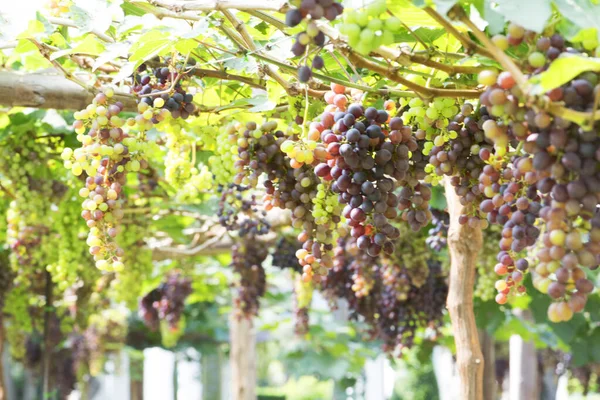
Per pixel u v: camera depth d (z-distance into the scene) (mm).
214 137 3459
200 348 13148
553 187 1780
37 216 4621
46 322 6875
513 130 1853
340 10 1852
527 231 2018
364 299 5332
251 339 9188
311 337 8594
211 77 3072
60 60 3605
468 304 3492
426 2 1877
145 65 2943
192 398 20125
